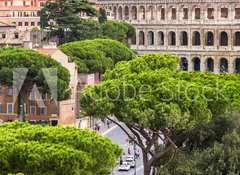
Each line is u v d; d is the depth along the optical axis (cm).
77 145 14300
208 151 17612
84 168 13950
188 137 18475
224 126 18575
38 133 14425
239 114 18688
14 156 13812
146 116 17325
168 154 18125
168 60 19962
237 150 17600
